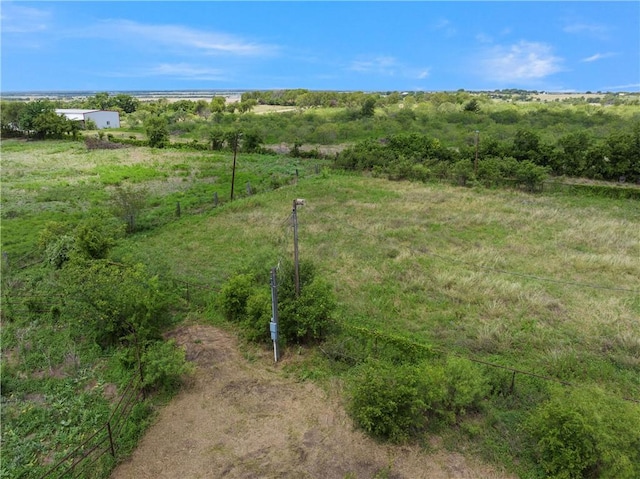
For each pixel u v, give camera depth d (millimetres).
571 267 16219
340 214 23062
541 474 7605
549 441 7496
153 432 8883
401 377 8711
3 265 16703
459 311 13117
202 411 9453
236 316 12984
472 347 11352
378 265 16406
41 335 12312
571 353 10852
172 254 18031
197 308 13734
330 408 9422
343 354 10945
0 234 20438
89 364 11078
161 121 60250
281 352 11406
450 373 9141
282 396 9844
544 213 22750
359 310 13258
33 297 13953
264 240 19359
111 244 16422
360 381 9172
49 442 8633
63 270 14352
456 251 17859
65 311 12727
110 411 9414
